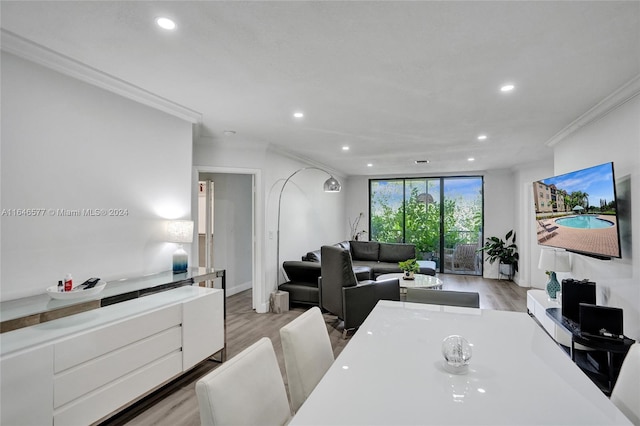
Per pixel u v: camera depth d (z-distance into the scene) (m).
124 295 2.27
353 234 8.51
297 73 2.42
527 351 1.57
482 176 7.44
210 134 4.16
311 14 1.70
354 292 3.73
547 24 1.79
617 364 2.70
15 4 1.63
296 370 1.48
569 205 3.46
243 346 3.52
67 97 2.31
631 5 1.61
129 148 2.75
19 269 2.07
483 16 1.72
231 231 6.00
